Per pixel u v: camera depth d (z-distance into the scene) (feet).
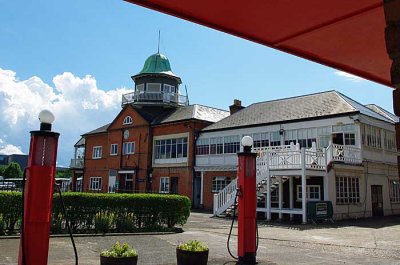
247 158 28.27
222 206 75.20
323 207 65.51
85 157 148.05
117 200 43.88
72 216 41.11
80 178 154.81
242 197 27.99
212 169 101.45
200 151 107.76
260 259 30.19
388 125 87.10
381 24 10.56
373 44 11.85
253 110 106.42
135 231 43.68
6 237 34.86
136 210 45.11
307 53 12.64
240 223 28.04
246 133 97.04
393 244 40.75
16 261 25.68
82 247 32.73
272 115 96.02
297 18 10.27
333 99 87.71
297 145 75.10
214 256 30.73
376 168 81.76
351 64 13.51
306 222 63.93
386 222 66.90
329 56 12.85
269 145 91.50
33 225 15.72
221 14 10.08
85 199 41.93
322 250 36.27
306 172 65.92
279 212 68.23
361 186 76.79
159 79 135.23
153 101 129.80
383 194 83.15
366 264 29.48
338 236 47.34
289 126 88.22
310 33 11.16
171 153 114.11
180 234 44.42
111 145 133.59
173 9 9.83
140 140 122.72
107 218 42.01
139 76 135.64
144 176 118.93
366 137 79.77
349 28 10.82
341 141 79.10
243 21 10.47
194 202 106.42
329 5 9.62
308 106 91.04
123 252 21.44
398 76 7.20
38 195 15.90
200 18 10.32
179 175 110.11
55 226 39.65
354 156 75.87
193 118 108.47
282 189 71.20
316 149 70.95
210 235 44.70
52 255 28.84
